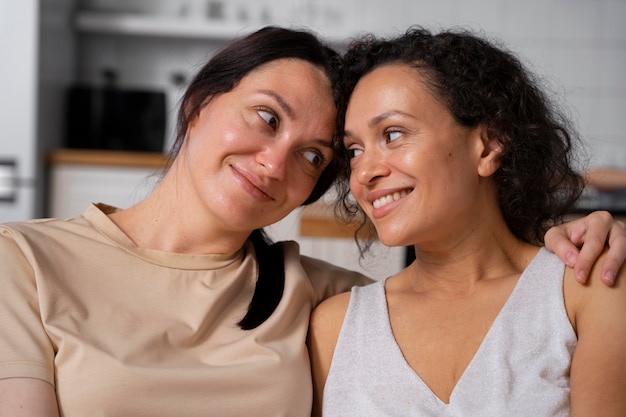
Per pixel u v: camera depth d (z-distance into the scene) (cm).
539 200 142
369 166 132
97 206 148
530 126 138
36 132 408
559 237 132
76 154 412
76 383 121
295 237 344
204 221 142
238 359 132
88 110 466
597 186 353
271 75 139
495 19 506
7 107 406
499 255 138
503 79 138
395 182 130
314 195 155
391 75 133
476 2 505
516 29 507
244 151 137
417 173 128
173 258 137
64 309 127
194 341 133
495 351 124
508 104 135
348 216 164
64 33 462
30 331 124
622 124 506
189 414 125
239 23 480
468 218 134
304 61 142
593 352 118
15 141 407
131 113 470
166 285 136
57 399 122
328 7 502
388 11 504
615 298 120
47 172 419
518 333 125
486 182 137
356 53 144
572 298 125
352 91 140
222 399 127
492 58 137
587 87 507
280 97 138
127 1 501
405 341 133
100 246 136
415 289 142
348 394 132
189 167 141
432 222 130
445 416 121
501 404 118
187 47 504
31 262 128
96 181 414
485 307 131
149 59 503
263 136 137
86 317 128
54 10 438
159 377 123
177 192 144
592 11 505
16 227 133
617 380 115
